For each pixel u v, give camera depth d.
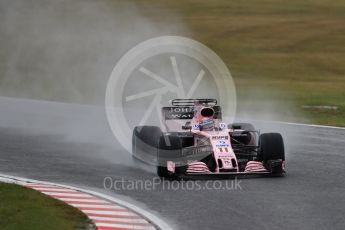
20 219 31.42
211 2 159.88
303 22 143.00
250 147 43.72
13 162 48.34
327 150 53.81
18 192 37.34
